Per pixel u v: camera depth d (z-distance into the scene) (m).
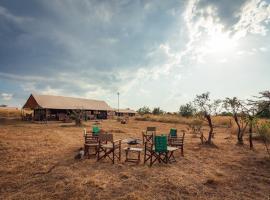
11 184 7.29
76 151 12.52
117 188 7.01
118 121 49.09
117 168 9.24
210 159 11.30
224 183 7.57
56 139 16.97
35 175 8.22
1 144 14.00
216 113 16.66
